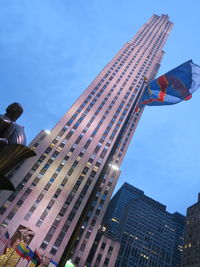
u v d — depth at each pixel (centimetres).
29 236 5759
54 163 7394
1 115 301
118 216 17775
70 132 8419
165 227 16438
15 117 325
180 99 1469
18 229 5828
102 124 9156
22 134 321
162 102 1507
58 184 6956
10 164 294
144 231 15550
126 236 14862
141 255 14488
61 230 6241
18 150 291
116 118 9619
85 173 7619
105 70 11544
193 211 9444
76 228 821
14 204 6191
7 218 5925
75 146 8094
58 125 8475
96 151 8312
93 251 7731
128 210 16225
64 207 6625
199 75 1470
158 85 1570
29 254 4241
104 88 10588
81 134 8519
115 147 1094
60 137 8162
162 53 14638
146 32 16125
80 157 7875
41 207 6362
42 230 5991
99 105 9756
